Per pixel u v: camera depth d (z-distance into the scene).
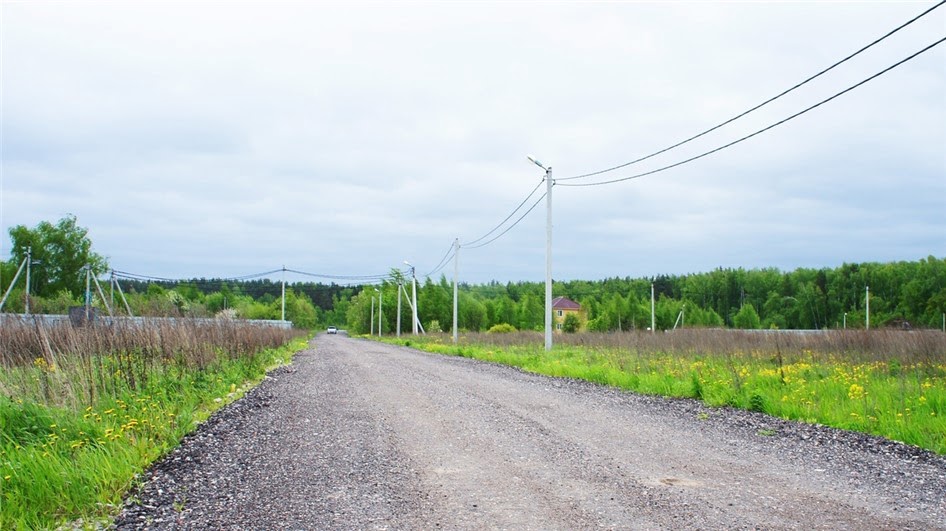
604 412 11.36
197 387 12.91
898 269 99.06
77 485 6.00
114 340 12.75
